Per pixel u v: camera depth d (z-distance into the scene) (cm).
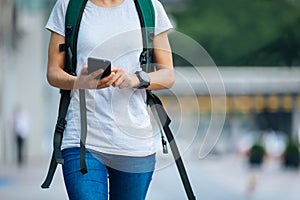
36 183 2794
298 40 6456
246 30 6431
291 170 4459
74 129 548
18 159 3838
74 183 543
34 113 4319
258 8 6431
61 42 555
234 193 2666
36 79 4316
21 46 4281
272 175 3950
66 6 556
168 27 565
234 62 6450
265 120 6431
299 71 6259
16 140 3831
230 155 5734
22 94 4306
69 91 553
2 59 3847
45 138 4697
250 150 4638
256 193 2711
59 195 2244
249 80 5872
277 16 6469
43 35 4316
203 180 3178
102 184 545
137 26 554
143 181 563
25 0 4166
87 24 552
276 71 6069
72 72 554
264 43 6450
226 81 5862
